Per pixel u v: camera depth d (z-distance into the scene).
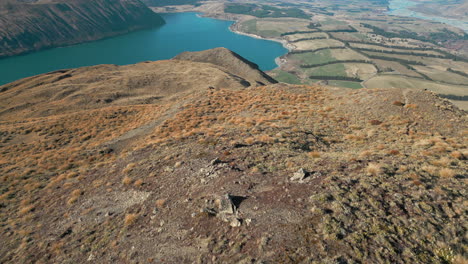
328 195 12.75
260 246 10.75
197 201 15.21
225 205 13.54
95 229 16.84
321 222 11.24
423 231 10.33
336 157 17.88
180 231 13.56
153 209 16.44
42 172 29.41
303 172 15.05
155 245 13.28
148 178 21.06
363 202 12.09
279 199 13.30
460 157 16.77
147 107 59.34
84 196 21.83
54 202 22.31
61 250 15.72
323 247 10.09
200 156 21.84
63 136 43.97
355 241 10.16
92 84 102.38
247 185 15.20
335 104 36.56
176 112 45.31
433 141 20.73
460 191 12.34
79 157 32.25
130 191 20.02
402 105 30.67
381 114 29.70
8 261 16.02
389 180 13.64
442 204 11.55
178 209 15.37
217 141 24.95
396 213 11.30
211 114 40.88
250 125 30.28
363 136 24.28
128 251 13.65
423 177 13.80
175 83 108.12
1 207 22.78
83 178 25.78
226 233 12.24
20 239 17.94
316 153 19.03
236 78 115.62
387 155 17.73
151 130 38.91
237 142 23.33
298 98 42.34
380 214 11.30
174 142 28.44
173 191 17.70
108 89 96.06
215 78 109.62
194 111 42.62
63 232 17.55
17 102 85.25
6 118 71.31
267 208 12.83
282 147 21.25
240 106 42.00
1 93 106.88
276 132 25.92
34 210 21.70
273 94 46.62
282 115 33.56
